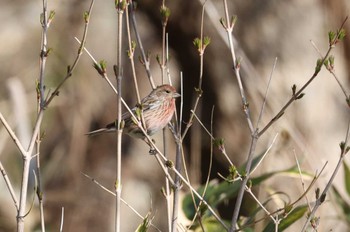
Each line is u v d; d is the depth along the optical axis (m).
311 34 14.44
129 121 10.34
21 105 13.17
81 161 18.20
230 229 7.97
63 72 19.25
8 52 21.55
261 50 14.41
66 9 19.92
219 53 14.62
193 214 10.43
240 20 14.42
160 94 10.50
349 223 11.42
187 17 14.62
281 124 12.72
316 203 7.73
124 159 18.80
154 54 18.05
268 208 11.90
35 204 13.52
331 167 14.05
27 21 22.22
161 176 19.02
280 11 14.42
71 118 18.75
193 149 11.86
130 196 18.58
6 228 15.52
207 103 14.93
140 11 15.16
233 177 7.90
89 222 17.30
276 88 14.27
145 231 8.43
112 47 20.31
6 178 7.98
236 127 14.58
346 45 14.38
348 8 14.34
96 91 18.98
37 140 8.13
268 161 11.86
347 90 14.48
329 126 14.23
